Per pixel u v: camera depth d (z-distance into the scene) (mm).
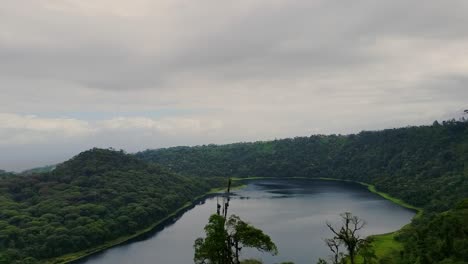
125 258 155375
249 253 148000
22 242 157000
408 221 196750
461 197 197375
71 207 195750
